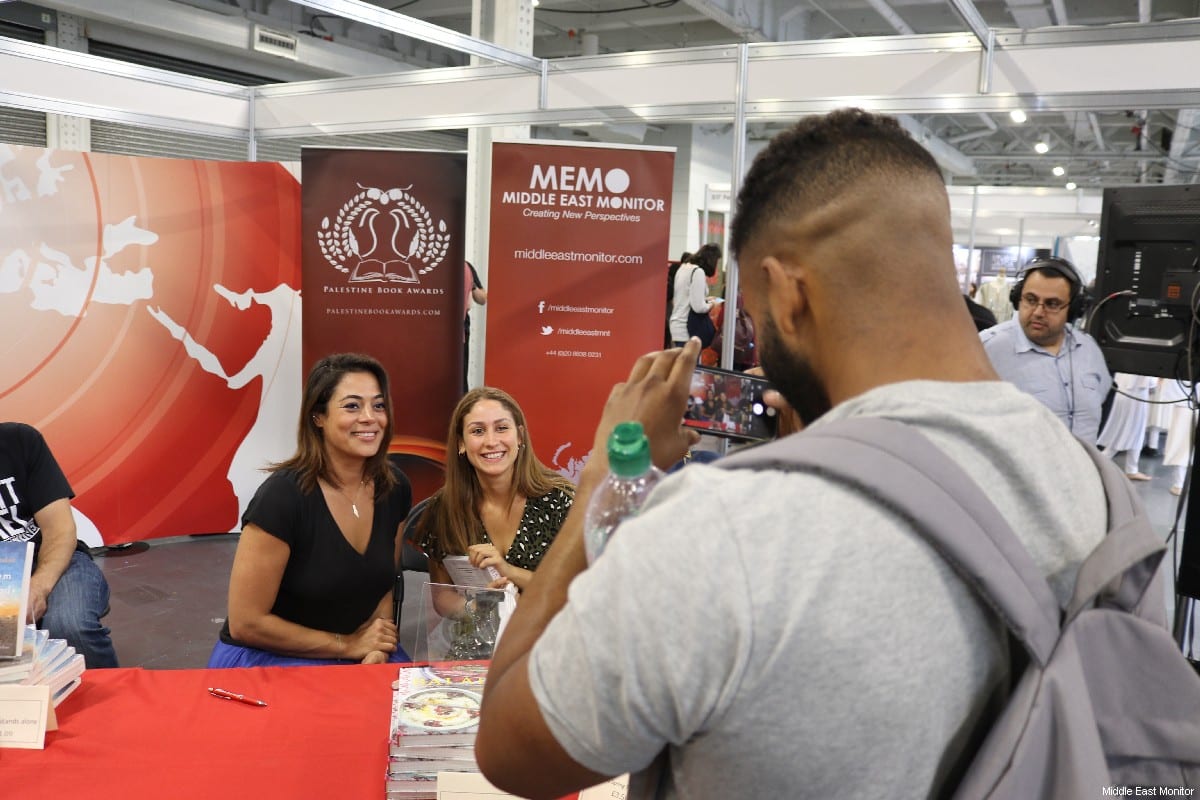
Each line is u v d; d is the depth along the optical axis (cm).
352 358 232
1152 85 317
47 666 154
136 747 140
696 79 396
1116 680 58
